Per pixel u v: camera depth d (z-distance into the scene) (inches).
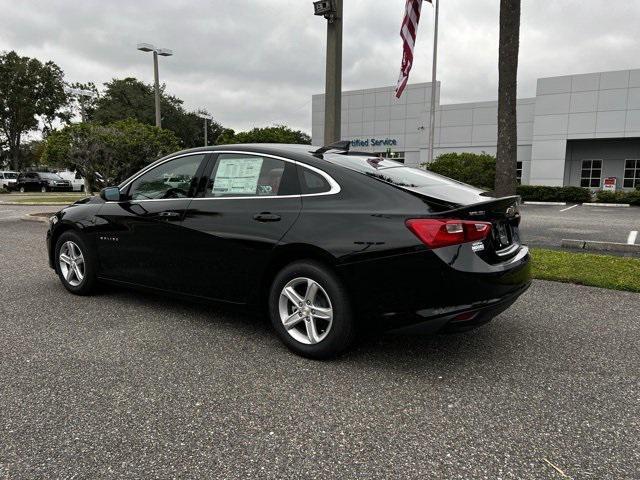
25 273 247.6
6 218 549.0
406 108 1245.7
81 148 548.7
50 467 87.9
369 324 128.7
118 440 96.8
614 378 127.0
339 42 277.7
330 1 266.7
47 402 111.7
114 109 2032.5
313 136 1366.9
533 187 906.7
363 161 152.6
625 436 99.7
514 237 145.3
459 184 155.9
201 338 154.2
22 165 2824.8
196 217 158.7
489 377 127.3
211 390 118.7
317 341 135.8
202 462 90.0
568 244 315.3
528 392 119.0
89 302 194.1
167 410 108.8
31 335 155.6
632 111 917.2
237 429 101.4
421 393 118.2
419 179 147.7
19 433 98.9
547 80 989.2
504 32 294.8
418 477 86.1
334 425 103.3
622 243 315.9
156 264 171.5
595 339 155.3
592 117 954.1
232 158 159.8
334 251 128.6
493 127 1116.5
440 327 120.1
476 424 104.1
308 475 86.4
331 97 281.1
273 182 148.5
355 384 122.8
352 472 87.4
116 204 186.1
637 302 195.6
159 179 175.9
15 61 2326.5
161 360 136.6
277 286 141.7
